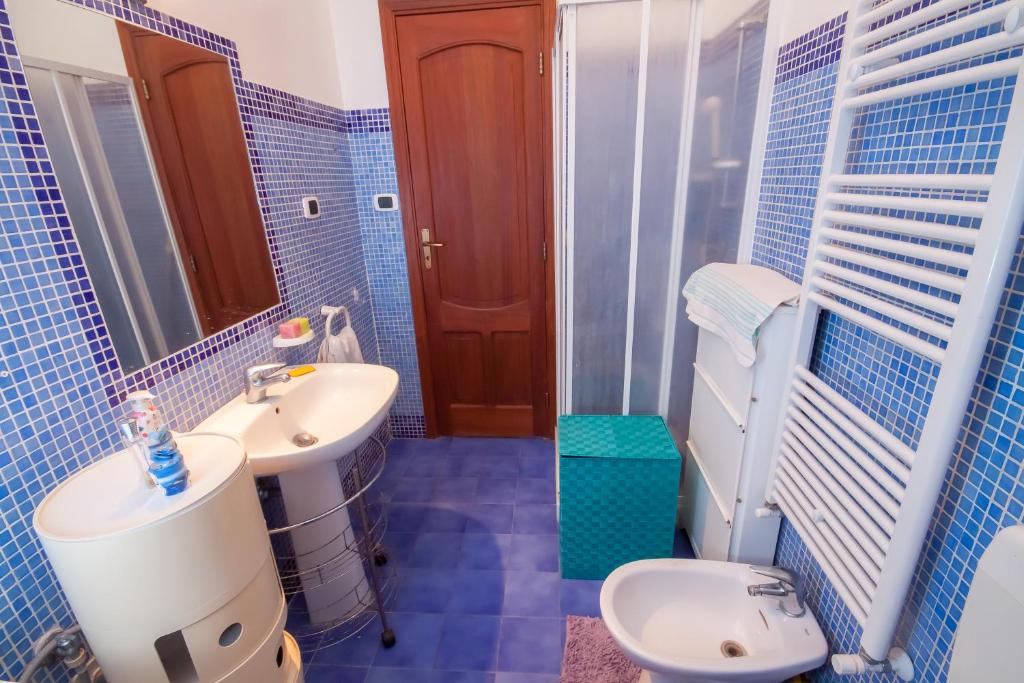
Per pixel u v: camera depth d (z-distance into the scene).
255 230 1.65
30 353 0.94
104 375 1.09
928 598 0.90
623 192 1.64
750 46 1.49
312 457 1.25
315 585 1.64
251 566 0.98
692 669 1.15
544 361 2.69
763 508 1.37
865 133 1.05
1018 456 0.72
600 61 1.50
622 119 1.56
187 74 1.34
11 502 0.91
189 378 1.33
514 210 2.44
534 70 2.22
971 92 0.79
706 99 1.53
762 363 1.28
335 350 1.90
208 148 1.42
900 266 0.85
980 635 0.66
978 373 0.80
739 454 1.38
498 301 2.60
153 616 0.85
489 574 1.89
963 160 0.81
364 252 2.56
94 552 0.79
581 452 1.66
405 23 2.20
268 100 1.73
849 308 1.03
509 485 2.42
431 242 2.52
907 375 0.95
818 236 1.10
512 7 2.15
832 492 1.04
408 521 2.18
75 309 1.02
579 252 1.71
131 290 1.16
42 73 0.95
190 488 0.90
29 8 0.93
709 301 1.46
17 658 0.93
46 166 0.96
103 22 1.08
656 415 1.92
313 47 2.06
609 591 1.34
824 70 1.20
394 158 2.40
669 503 1.70
